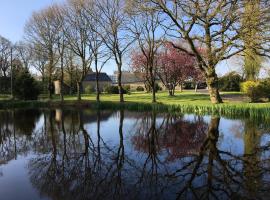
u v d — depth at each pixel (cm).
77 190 776
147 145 1300
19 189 788
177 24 2523
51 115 2594
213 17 2386
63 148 1262
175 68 4553
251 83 2994
